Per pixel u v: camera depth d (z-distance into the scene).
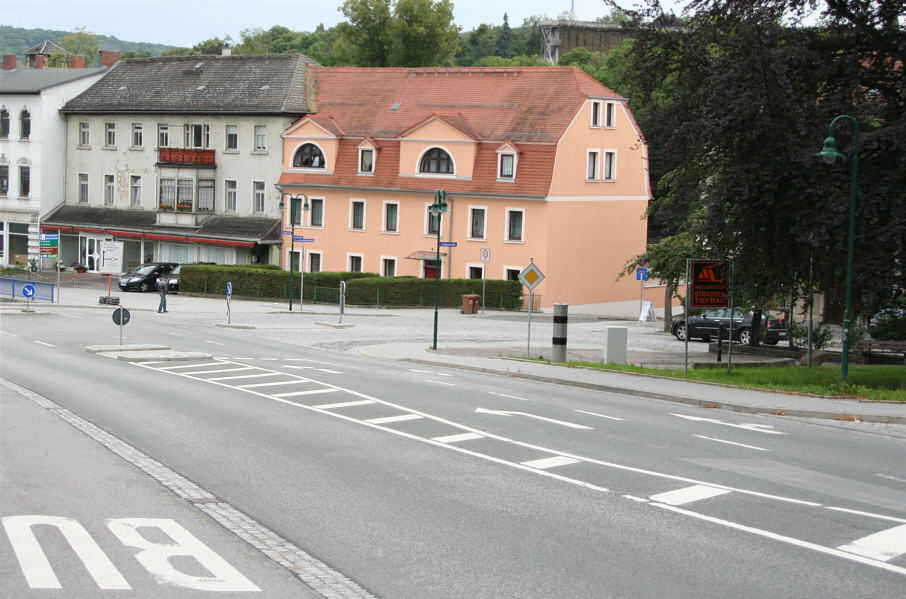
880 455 15.17
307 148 66.25
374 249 63.59
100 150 75.19
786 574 8.95
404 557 9.35
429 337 40.84
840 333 49.78
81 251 75.19
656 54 27.77
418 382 23.83
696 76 26.97
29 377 23.91
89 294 60.28
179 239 68.94
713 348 35.25
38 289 53.78
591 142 60.41
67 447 14.52
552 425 17.45
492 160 59.22
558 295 59.06
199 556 9.20
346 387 22.39
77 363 27.42
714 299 25.98
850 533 10.40
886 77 25.03
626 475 13.23
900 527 10.68
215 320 46.12
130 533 9.89
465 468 13.56
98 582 8.32
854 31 25.19
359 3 88.94
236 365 27.23
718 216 25.62
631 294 65.94
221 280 61.38
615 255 63.62
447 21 90.75
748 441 16.25
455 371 27.95
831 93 25.14
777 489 12.52
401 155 62.22
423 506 11.35
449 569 8.98
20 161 77.12
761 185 24.27
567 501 11.68
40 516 10.40
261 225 67.19
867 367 27.80
